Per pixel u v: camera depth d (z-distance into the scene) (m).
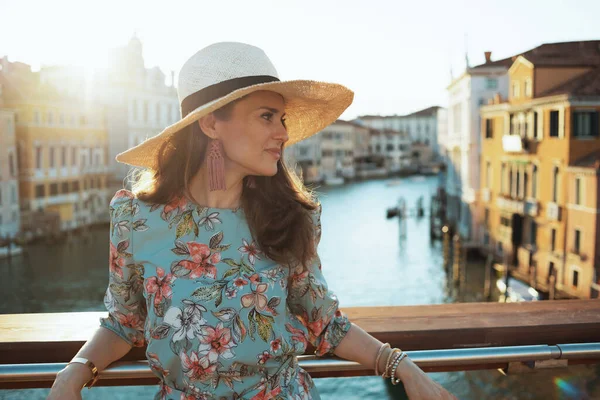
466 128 29.16
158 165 1.31
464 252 26.19
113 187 46.66
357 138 97.19
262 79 1.25
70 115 41.75
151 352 1.23
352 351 1.35
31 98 37.94
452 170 34.22
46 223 38.28
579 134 19.75
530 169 22.70
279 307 1.26
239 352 1.21
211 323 1.21
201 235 1.25
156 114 50.69
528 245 23.19
